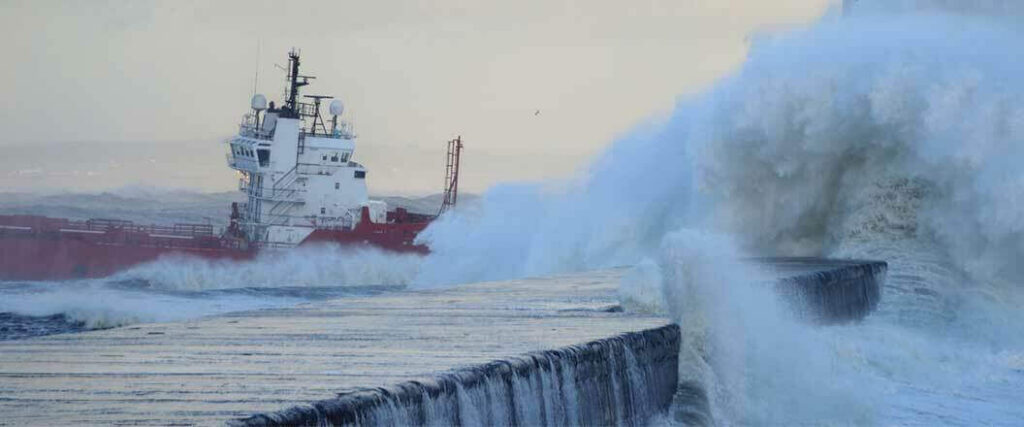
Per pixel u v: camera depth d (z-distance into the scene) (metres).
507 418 19.66
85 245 94.25
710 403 26.14
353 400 16.92
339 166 100.12
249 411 16.12
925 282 43.94
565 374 21.38
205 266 91.56
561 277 41.44
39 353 21.09
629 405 23.47
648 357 24.52
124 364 20.02
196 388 17.83
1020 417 29.41
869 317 41.06
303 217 99.19
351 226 98.75
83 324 60.06
